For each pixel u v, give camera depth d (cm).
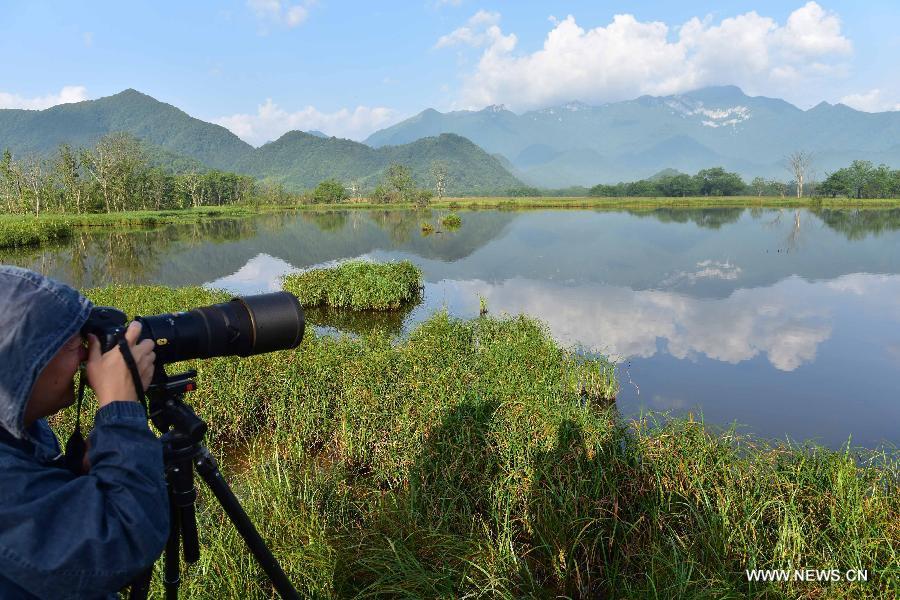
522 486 493
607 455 522
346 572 375
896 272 2452
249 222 7262
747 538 417
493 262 3005
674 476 486
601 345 1351
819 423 890
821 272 2477
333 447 698
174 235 5250
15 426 112
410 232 5269
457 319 1311
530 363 945
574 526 436
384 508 455
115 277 2725
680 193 15962
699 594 354
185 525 164
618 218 6844
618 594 383
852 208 8700
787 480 482
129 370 127
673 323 1583
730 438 566
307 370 816
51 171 8712
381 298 1766
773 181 16412
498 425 603
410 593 345
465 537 427
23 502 106
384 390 749
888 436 841
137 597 139
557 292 2095
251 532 171
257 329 163
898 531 405
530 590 381
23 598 107
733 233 4497
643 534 439
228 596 338
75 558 105
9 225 4506
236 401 752
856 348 1320
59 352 120
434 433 599
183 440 152
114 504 114
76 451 142
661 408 942
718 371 1148
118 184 9375
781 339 1402
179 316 154
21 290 113
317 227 6181
